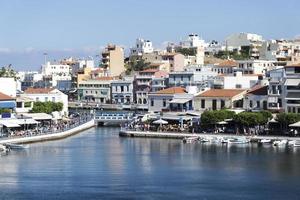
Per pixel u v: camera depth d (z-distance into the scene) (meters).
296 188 150.38
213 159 193.12
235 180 159.50
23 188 149.62
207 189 149.38
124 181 158.38
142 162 188.00
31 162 187.00
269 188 150.38
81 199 139.38
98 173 168.88
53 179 160.38
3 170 172.62
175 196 142.50
